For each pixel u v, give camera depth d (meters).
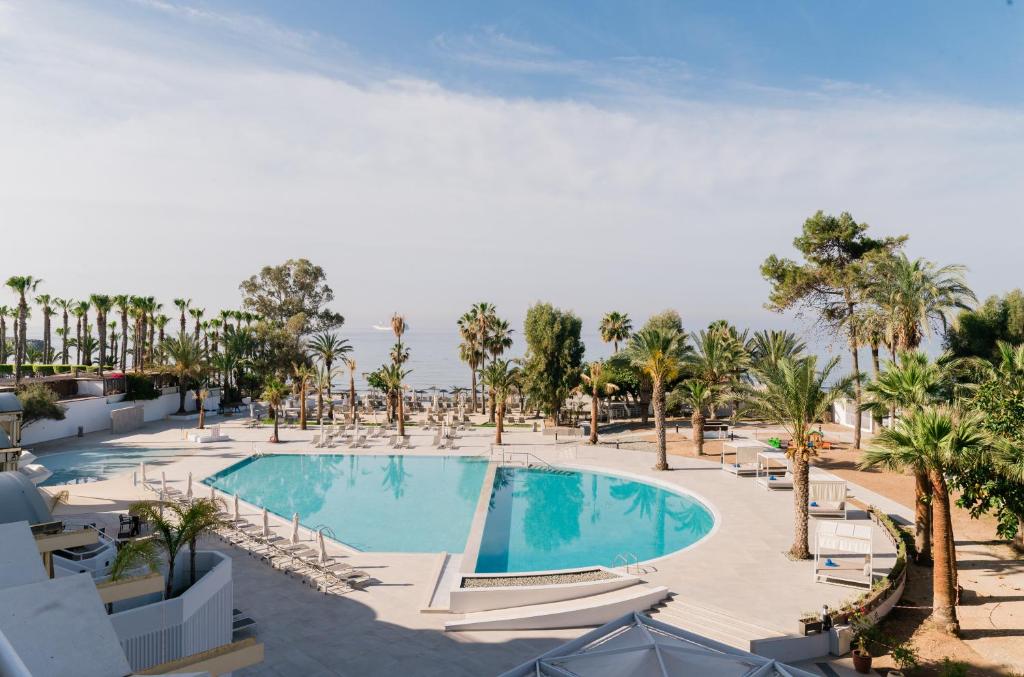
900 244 42.09
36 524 12.29
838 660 14.87
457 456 38.88
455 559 21.19
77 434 46.00
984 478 17.61
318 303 87.38
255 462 38.31
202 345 72.75
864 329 38.16
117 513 25.11
